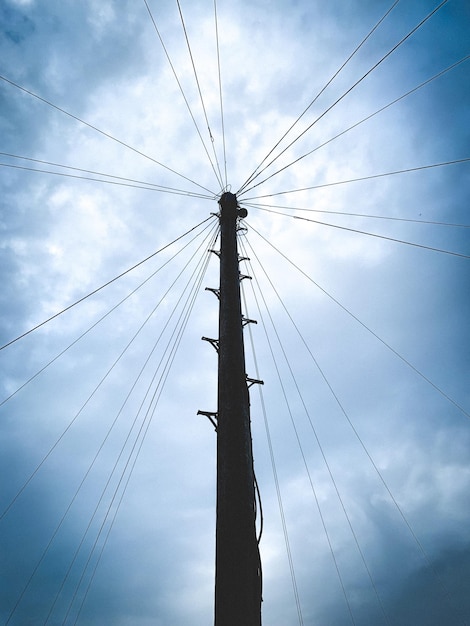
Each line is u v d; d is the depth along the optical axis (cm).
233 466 453
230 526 410
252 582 383
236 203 957
